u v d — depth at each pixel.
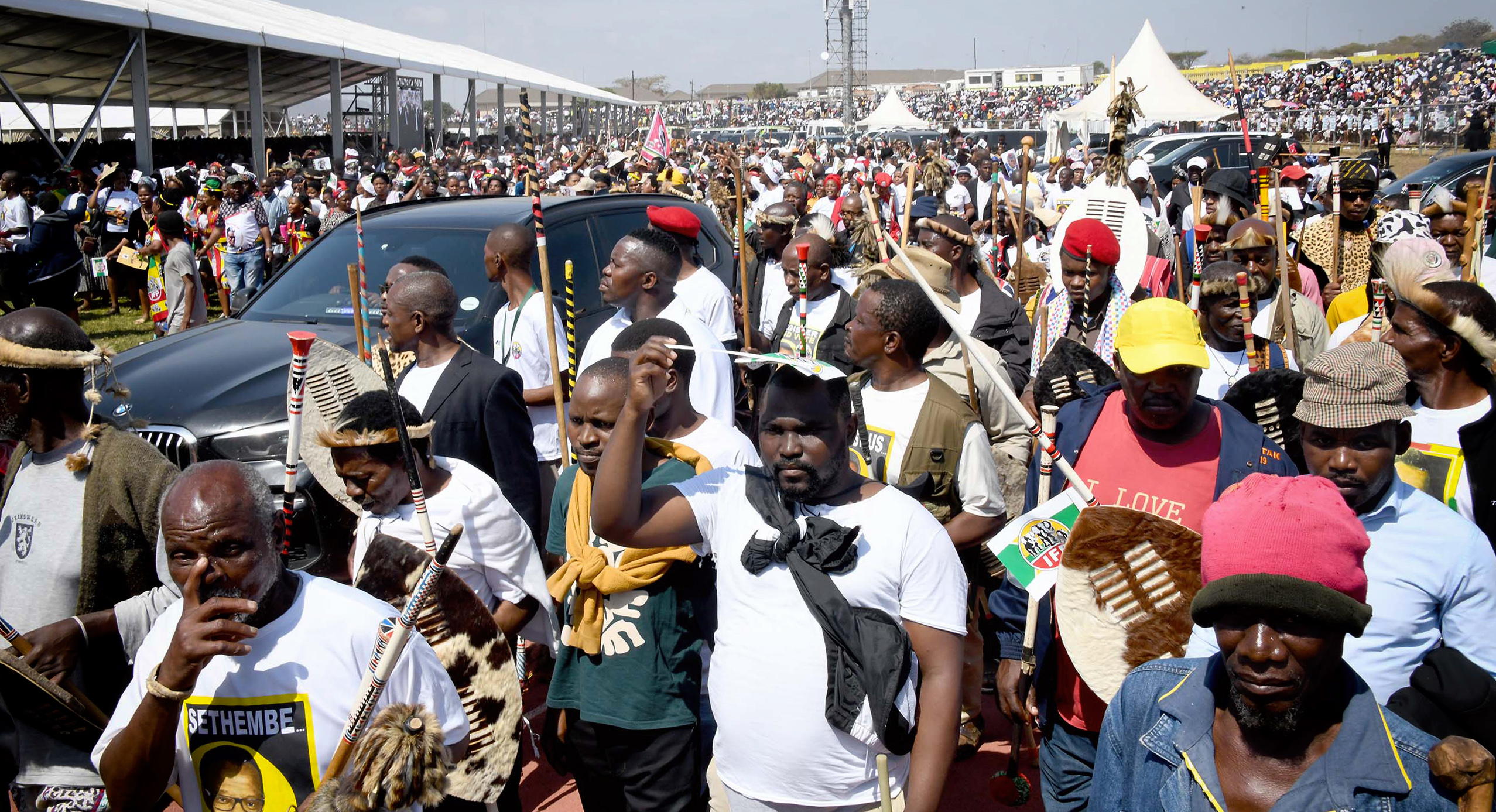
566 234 7.01
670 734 3.18
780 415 2.49
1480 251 5.47
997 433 4.36
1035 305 6.30
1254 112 51.34
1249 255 5.11
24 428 3.15
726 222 11.77
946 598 2.48
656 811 3.22
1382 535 2.65
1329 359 2.71
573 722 3.30
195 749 2.33
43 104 33.88
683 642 3.19
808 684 2.44
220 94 38.56
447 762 2.14
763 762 2.48
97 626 2.98
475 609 2.94
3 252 11.85
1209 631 2.49
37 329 3.07
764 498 2.58
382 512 3.28
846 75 52.91
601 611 3.19
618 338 3.59
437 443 4.38
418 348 4.52
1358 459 2.64
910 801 2.40
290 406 2.70
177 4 22.28
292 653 2.29
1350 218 7.07
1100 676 2.85
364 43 33.88
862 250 7.72
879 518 2.51
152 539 3.19
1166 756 1.97
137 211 14.13
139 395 5.39
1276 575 1.79
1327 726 1.88
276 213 15.27
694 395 4.18
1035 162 25.59
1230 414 3.19
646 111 94.19
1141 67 20.36
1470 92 49.78
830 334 5.64
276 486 5.04
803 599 2.45
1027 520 3.05
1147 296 5.95
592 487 3.30
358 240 4.30
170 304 11.20
